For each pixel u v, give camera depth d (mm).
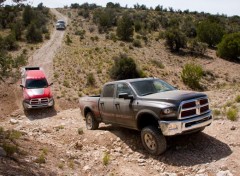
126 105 8250
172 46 63438
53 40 63531
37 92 17281
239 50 57125
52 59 40219
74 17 110750
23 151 7645
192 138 8211
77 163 7531
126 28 69625
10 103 19594
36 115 16750
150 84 8477
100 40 67562
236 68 51719
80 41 63875
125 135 9148
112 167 7203
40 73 18797
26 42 59625
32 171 6109
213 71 48406
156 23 91688
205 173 6254
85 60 42594
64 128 11742
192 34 82188
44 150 7879
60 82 26828
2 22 70375
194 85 36312
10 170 5754
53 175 6207
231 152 7121
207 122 7527
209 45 72125
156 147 7277
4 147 7262
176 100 7078
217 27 72688
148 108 7461
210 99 16406
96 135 9547
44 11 107875
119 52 54719
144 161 7383
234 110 10062
